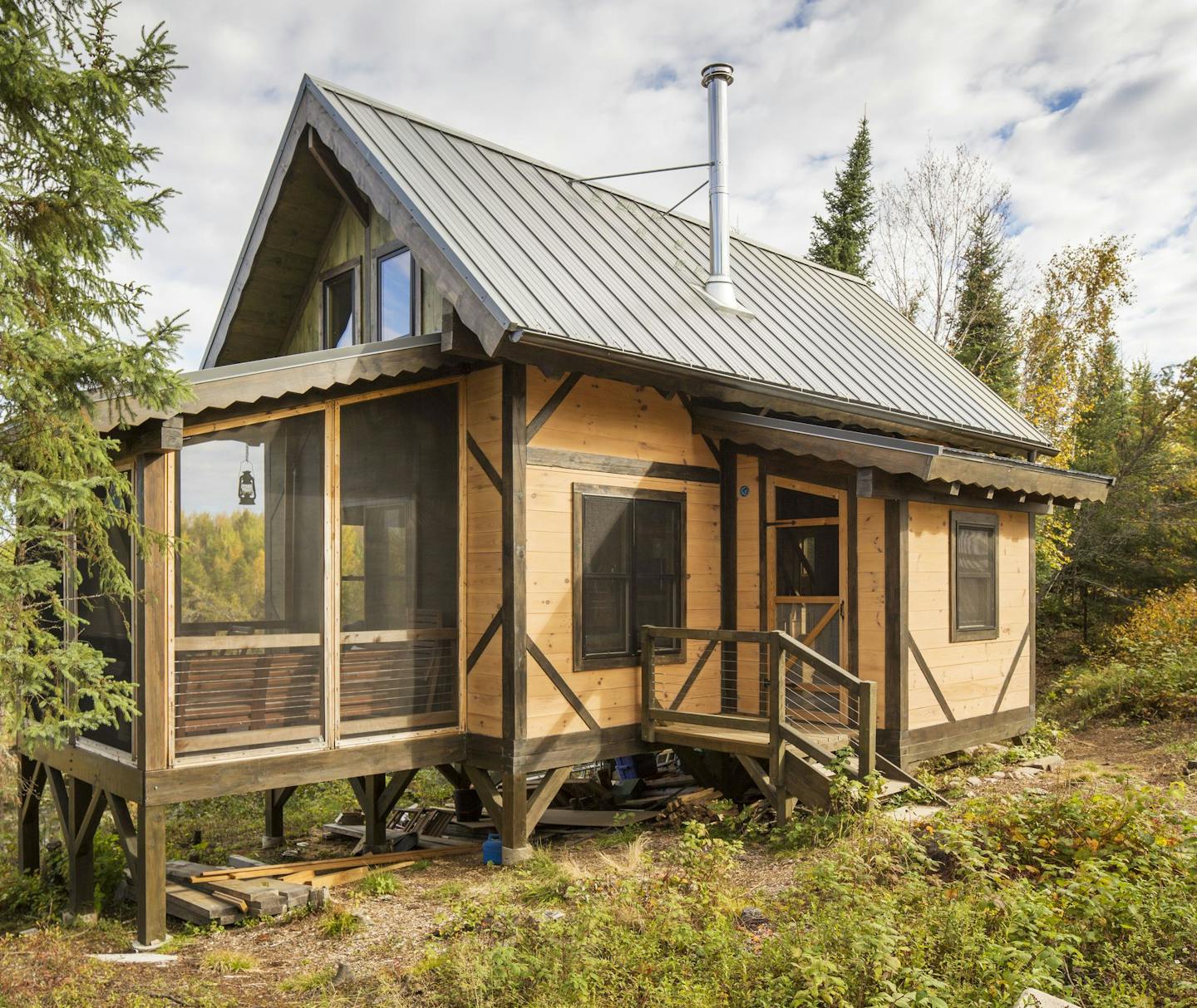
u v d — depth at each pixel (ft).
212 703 23.15
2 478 17.78
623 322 29.58
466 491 28.89
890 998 13.09
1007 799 22.65
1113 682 46.19
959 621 33.71
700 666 32.71
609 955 16.55
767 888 20.71
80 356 17.88
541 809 27.94
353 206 35.35
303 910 23.03
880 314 50.75
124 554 23.63
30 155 20.15
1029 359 86.63
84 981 18.70
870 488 28.91
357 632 26.04
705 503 33.35
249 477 24.20
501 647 27.55
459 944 18.04
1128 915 16.14
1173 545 71.87
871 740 25.07
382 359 25.76
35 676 18.44
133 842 23.03
